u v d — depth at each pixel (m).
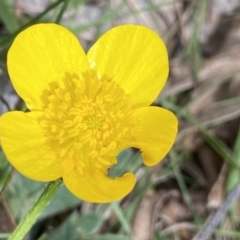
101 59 0.12
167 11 0.18
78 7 0.17
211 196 0.16
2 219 0.14
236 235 0.16
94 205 0.16
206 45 0.19
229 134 0.17
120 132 0.11
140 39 0.11
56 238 0.15
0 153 0.14
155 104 0.17
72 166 0.11
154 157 0.11
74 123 0.11
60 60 0.11
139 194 0.16
